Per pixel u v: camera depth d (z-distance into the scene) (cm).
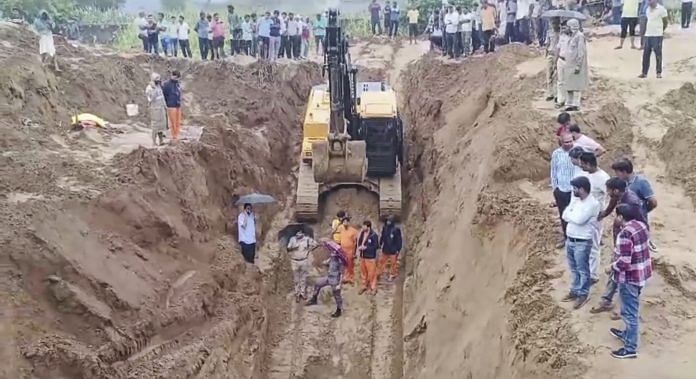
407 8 3550
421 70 2595
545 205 1225
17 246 1127
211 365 1205
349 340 1479
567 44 1442
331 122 1522
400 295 1616
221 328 1292
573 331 902
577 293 956
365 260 1617
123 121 1912
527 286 1047
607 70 1767
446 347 1230
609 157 1387
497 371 993
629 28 2066
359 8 4147
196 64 2436
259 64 2530
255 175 1894
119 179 1421
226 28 3122
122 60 2220
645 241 820
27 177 1351
